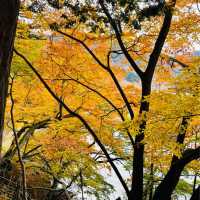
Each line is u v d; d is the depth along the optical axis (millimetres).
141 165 9836
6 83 2609
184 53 10594
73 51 11320
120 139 12727
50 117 13180
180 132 9258
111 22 8867
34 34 10117
